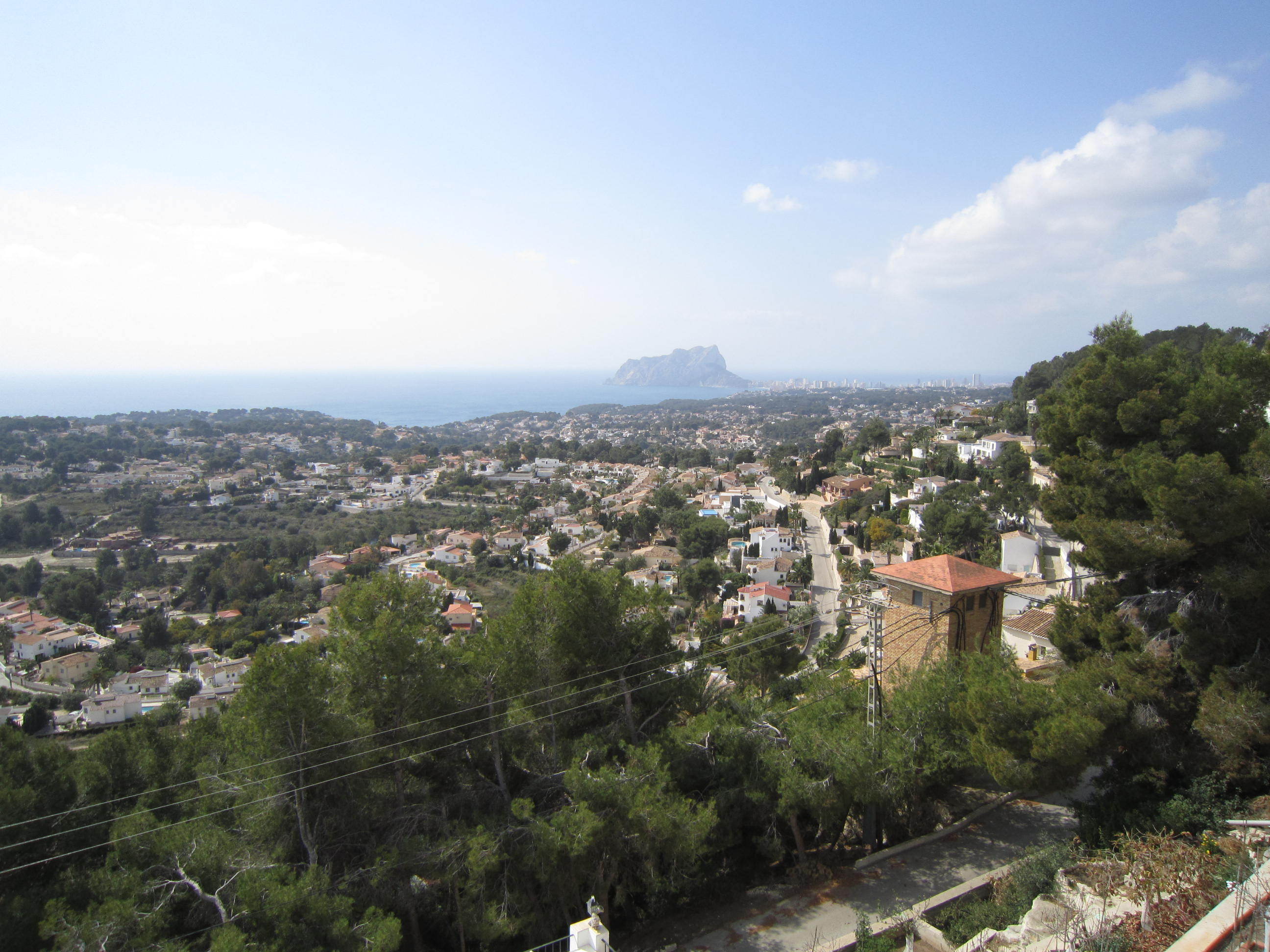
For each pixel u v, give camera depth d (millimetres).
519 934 14430
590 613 17672
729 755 17625
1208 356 18250
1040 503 19969
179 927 12102
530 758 16594
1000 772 14773
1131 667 15938
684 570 83188
